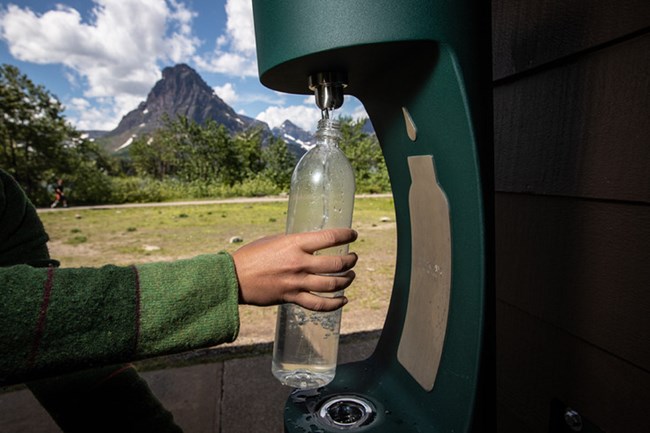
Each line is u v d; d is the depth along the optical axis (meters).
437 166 0.64
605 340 0.71
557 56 0.77
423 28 0.52
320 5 0.53
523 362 0.92
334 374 0.79
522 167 0.88
